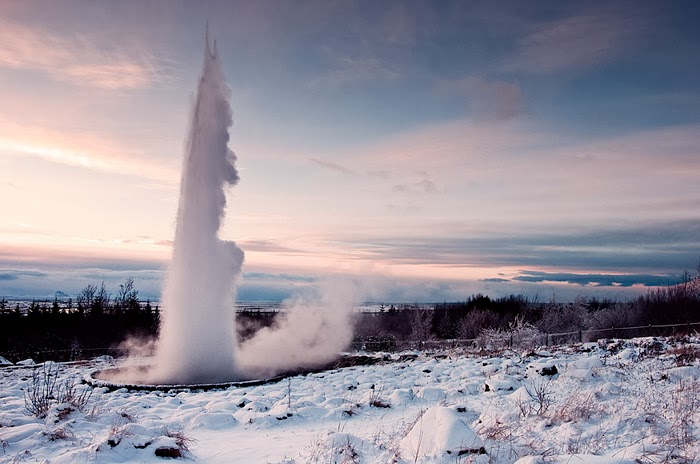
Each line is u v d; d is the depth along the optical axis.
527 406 9.34
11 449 7.55
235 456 7.55
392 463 6.21
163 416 10.55
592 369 12.23
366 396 12.20
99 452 6.95
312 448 7.37
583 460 5.50
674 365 12.14
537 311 45.19
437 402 11.02
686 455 5.62
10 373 19.52
